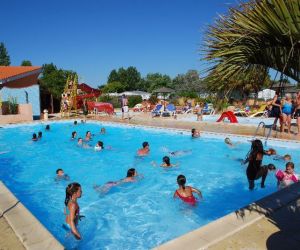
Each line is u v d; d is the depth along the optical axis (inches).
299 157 444.5
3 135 740.0
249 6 118.6
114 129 797.2
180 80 2506.2
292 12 103.1
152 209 285.6
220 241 168.1
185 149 538.6
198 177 385.4
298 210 205.0
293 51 122.2
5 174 427.8
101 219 265.0
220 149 522.3
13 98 990.4
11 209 217.6
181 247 161.8
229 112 770.8
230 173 398.9
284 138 528.1
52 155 533.0
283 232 176.7
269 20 110.2
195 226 250.4
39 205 308.3
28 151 569.0
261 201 219.1
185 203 290.4
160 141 620.7
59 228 248.4
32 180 396.5
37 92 1063.6
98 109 1146.7
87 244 219.9
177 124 789.9
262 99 1026.7
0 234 183.2
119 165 457.1
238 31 123.0
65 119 977.5
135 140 645.9
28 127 860.0
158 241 225.9
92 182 380.5
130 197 319.3
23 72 1010.7
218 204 294.0
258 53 127.7
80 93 1309.1
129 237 231.6
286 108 566.3
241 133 605.0
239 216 196.1
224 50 127.0
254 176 317.1
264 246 162.4
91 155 524.7
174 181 370.6
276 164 415.5
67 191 233.3
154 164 451.8
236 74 131.7
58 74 1742.1
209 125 735.7
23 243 171.6
